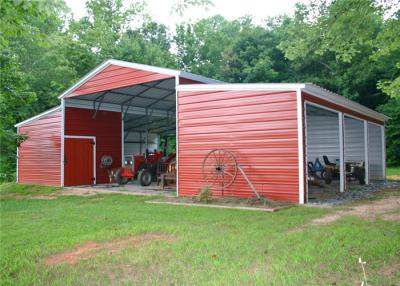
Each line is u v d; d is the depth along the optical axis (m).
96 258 4.51
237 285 3.45
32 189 14.70
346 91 27.91
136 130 20.88
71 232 6.10
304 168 8.79
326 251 4.51
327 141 17.66
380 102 28.78
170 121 19.11
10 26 6.11
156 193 11.75
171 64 33.06
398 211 7.51
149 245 5.07
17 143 12.66
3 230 6.39
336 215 7.19
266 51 32.00
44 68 25.91
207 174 10.24
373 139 17.19
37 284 3.71
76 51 26.23
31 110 24.39
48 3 4.96
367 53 27.06
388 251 4.45
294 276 3.65
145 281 3.69
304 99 9.11
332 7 9.76
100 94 14.62
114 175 15.09
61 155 14.84
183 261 4.28
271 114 9.25
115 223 6.84
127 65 12.94
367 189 12.39
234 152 9.81
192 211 8.06
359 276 3.66
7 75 11.58
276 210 7.87
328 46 10.80
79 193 12.83
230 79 33.19
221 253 4.56
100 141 16.06
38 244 5.34
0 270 4.14
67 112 15.00
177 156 10.90
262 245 4.90
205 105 10.41
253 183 9.45
